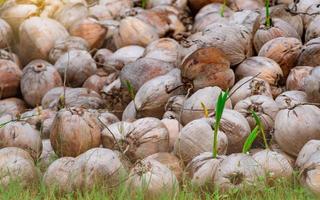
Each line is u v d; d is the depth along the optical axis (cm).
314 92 1566
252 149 1548
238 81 1738
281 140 1500
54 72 1923
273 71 1728
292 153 1503
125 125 1539
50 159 1544
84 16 2225
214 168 1386
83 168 1393
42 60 2034
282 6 2016
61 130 1523
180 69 1719
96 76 1959
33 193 1393
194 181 1391
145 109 1683
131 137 1518
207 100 1585
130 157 1520
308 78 1577
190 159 1482
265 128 1567
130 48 2050
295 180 1386
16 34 2169
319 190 1330
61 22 2214
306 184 1344
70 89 1848
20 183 1395
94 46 2145
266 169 1373
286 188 1345
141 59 1806
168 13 2189
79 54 1984
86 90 1844
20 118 1617
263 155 1393
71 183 1388
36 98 1903
